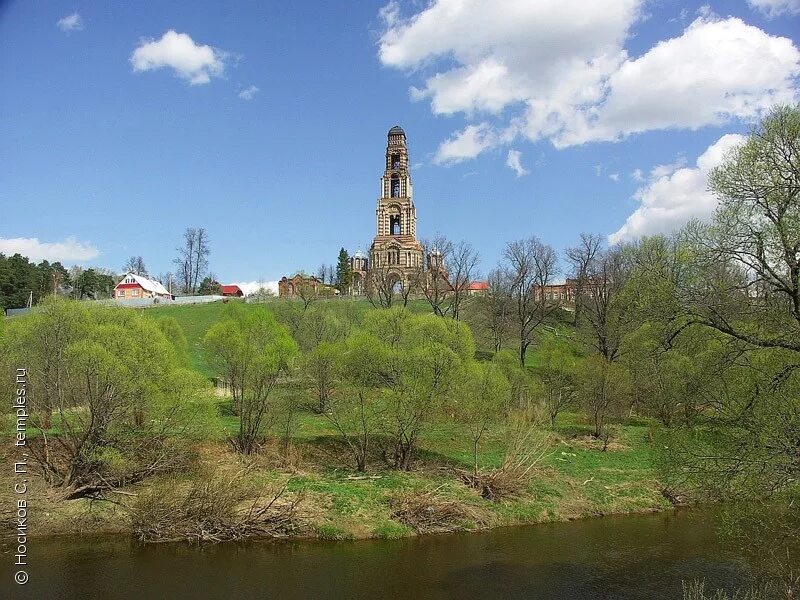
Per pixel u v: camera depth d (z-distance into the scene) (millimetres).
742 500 17656
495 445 36969
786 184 16125
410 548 23422
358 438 34500
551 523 27203
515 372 43438
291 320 55469
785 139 16391
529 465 31641
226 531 23328
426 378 30734
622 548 23891
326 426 37500
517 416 35219
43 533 22391
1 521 22625
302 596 18891
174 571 20234
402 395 30312
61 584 18797
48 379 26078
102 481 25234
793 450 15969
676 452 18781
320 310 56438
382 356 31562
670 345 19391
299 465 31000
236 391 38750
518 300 65188
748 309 17484
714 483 17688
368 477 29797
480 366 34594
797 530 17734
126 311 28672
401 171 117562
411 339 34281
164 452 26375
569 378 44562
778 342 16672
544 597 19281
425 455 34500
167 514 22938
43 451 27188
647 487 31500
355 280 120812
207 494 23609
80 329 26172
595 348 55375
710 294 17797
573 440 40438
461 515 26281
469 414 31719
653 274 19375
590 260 63781
